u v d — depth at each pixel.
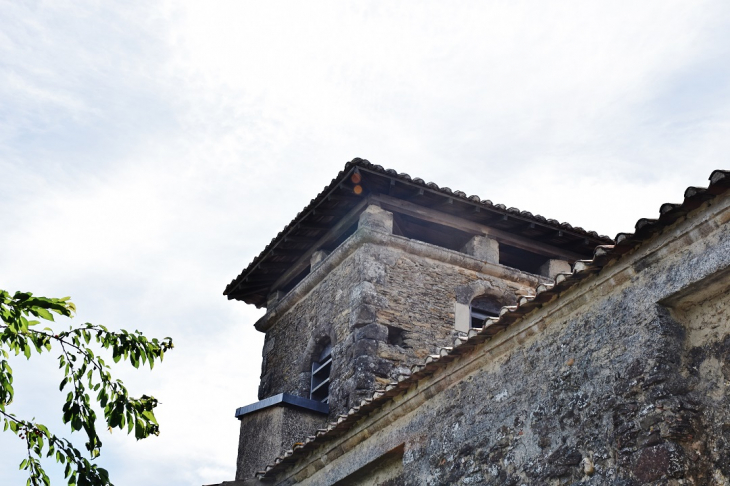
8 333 7.63
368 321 13.91
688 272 7.14
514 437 8.28
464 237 15.65
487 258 15.20
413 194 14.74
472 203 14.75
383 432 10.05
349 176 14.19
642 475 6.91
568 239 15.51
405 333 14.10
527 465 8.03
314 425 12.93
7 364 7.68
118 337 8.21
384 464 10.13
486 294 15.12
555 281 8.07
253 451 12.71
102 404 8.00
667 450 6.80
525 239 15.64
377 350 13.66
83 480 7.51
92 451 7.84
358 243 14.66
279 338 16.42
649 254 7.48
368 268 14.38
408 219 15.38
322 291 15.53
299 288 16.03
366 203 14.87
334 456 10.68
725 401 6.89
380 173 14.21
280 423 12.62
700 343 7.23
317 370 14.81
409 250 14.83
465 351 9.10
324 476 10.80
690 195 6.96
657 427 6.95
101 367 8.12
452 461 8.88
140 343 8.25
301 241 15.98
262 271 16.78
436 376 9.41
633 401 7.24
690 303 7.37
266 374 16.31
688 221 7.19
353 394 13.20
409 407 9.73
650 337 7.31
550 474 7.75
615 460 7.25
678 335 7.31
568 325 8.18
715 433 6.86
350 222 15.27
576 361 7.93
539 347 8.40
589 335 7.91
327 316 15.00
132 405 8.10
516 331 8.59
